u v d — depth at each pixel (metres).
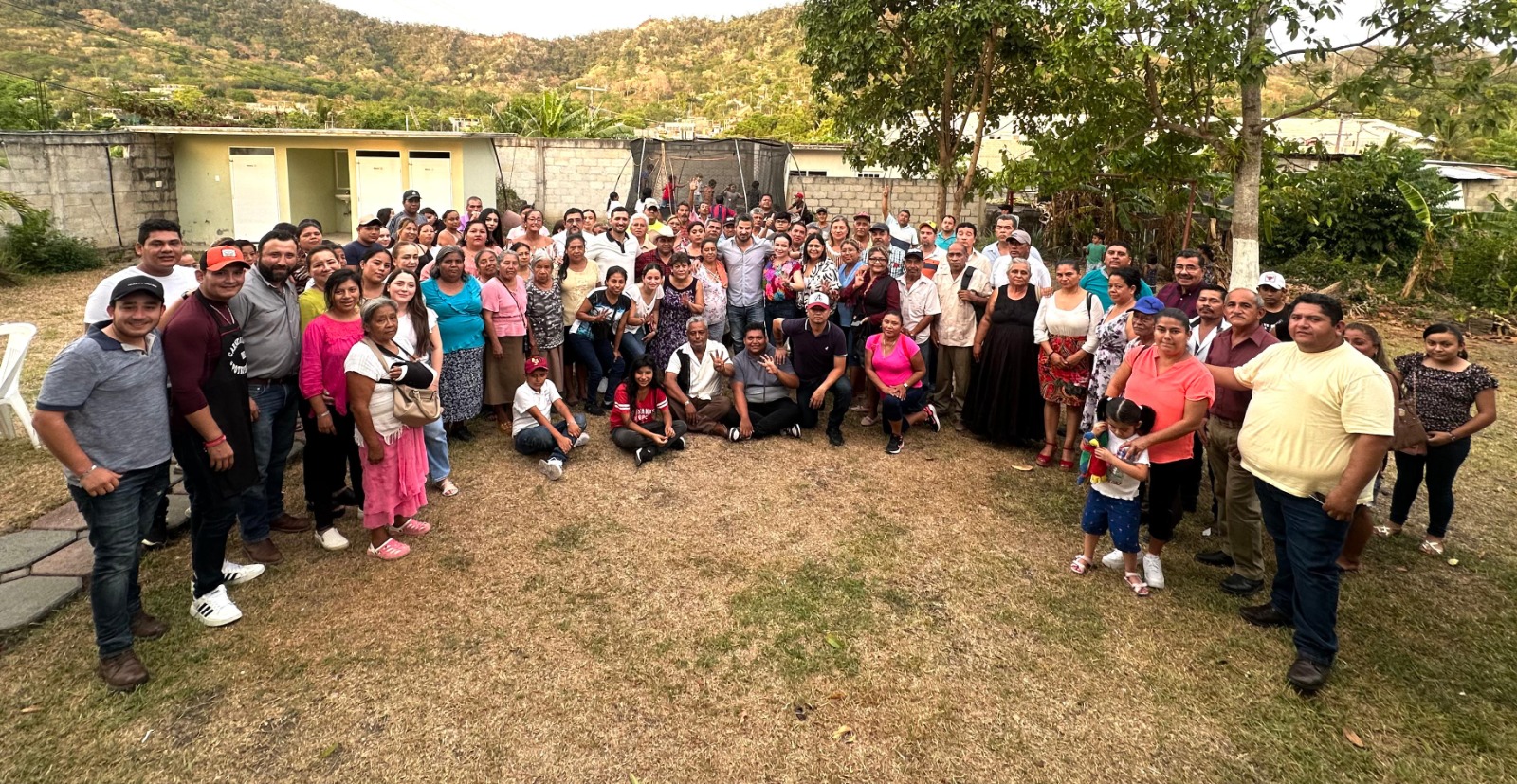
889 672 3.47
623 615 3.83
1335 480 3.27
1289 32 8.97
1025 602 4.06
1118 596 4.13
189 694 3.19
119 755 2.88
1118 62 9.48
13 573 3.93
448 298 5.54
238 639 3.54
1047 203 17.83
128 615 3.25
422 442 4.36
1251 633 3.81
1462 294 13.39
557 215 19.72
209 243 16.89
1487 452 6.44
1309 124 24.23
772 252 7.58
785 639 3.69
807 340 6.23
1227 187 13.88
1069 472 5.80
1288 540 3.47
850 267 7.27
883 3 11.93
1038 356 5.93
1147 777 2.93
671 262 6.80
